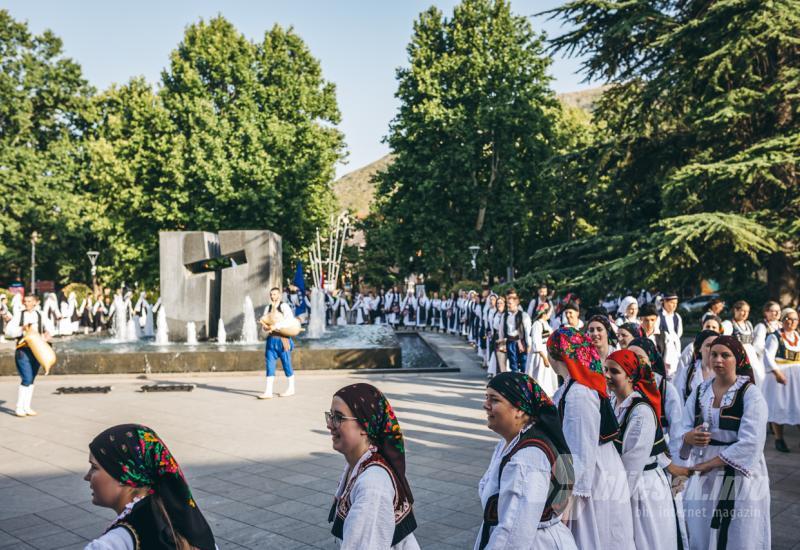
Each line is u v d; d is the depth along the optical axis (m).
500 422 2.74
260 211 31.70
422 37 37.81
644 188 22.09
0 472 7.11
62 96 38.69
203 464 7.35
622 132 21.98
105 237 37.28
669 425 4.36
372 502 2.40
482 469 7.09
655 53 19.91
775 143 16.02
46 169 36.91
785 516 5.54
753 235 15.59
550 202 33.28
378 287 46.12
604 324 4.95
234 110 33.28
